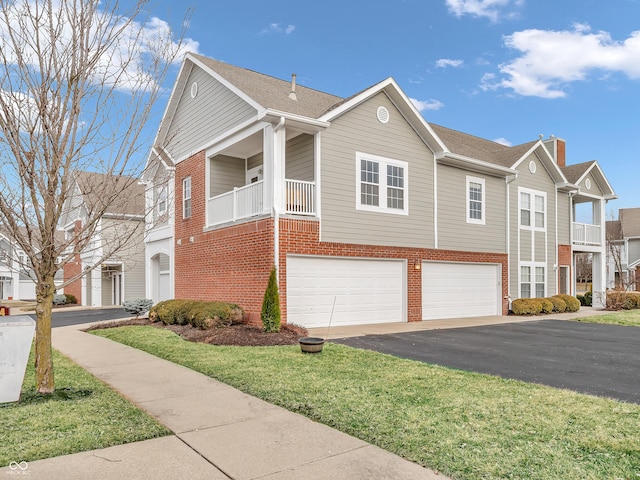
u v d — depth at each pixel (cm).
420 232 1464
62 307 2384
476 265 1645
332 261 1267
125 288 2359
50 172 529
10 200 520
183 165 1603
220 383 638
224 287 1326
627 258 3528
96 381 646
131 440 419
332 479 343
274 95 1316
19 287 3491
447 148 1520
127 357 839
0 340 529
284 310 1141
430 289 1497
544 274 1930
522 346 966
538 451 390
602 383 647
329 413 493
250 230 1216
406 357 833
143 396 574
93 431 438
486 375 677
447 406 517
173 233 1642
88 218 585
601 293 2139
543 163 1967
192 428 454
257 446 407
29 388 604
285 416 491
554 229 1995
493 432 435
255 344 941
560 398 553
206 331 1097
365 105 1341
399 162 1417
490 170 1680
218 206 1398
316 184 1226
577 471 352
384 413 492
